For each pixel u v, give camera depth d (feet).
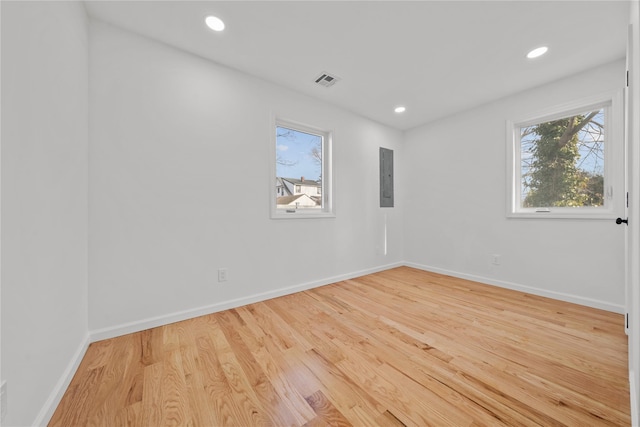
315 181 9.77
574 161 7.75
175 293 6.31
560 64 7.02
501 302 7.59
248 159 7.56
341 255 10.17
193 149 6.57
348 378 4.12
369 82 8.09
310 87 8.42
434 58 6.85
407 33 5.89
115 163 5.52
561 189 8.02
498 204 9.25
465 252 10.29
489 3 5.00
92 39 5.29
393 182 12.28
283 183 8.91
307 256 9.08
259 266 7.82
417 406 3.51
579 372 4.22
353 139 10.56
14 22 2.75
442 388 3.87
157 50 6.09
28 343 2.93
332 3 5.02
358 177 10.79
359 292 8.65
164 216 6.15
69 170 4.19
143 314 5.87
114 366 4.43
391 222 12.19
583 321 6.20
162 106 6.14
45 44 3.42
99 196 5.32
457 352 4.88
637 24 3.13
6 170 2.60
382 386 3.92
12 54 2.71
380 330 5.81
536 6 5.05
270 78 7.84
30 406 2.94
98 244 5.32
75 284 4.42
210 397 3.69
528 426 3.16
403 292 8.63
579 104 7.37
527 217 8.46
